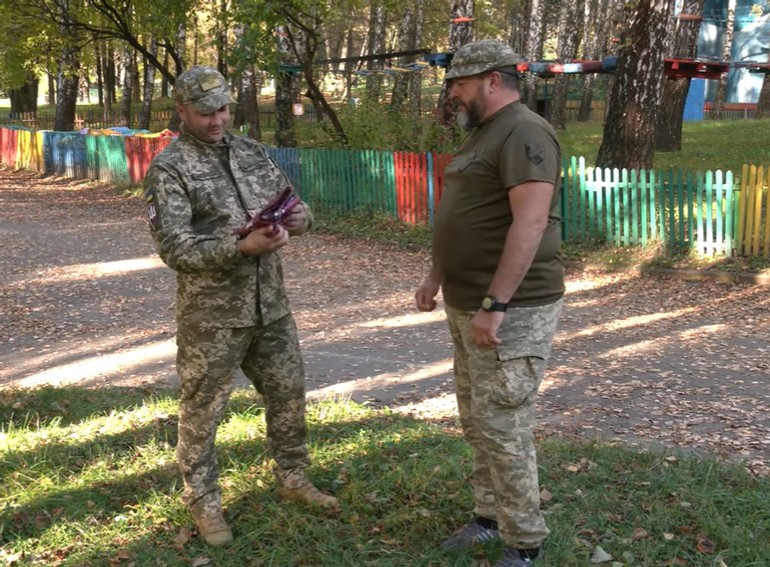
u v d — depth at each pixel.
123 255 12.35
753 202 9.94
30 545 3.30
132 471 4.01
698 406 5.63
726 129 24.69
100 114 41.25
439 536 3.32
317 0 15.59
